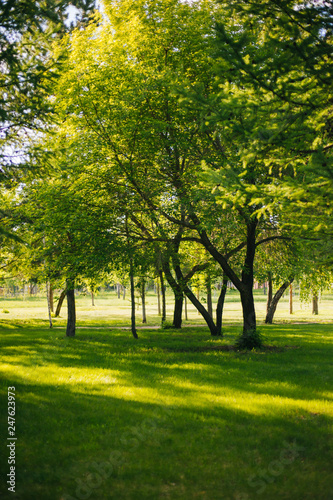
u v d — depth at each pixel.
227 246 18.81
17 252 17.80
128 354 13.30
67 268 15.38
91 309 50.75
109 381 9.24
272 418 6.82
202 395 8.18
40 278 17.52
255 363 11.81
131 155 14.03
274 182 7.24
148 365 11.31
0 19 6.40
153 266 16.34
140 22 13.90
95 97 13.48
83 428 6.27
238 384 9.13
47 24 6.91
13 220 15.03
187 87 6.40
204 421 6.68
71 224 13.92
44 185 14.06
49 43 7.26
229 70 5.76
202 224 12.97
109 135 13.76
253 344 14.73
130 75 13.41
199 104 6.36
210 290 23.91
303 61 5.31
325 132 7.14
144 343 16.55
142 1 13.86
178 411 7.13
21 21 6.55
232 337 19.05
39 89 7.37
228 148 11.95
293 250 16.20
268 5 5.32
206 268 19.72
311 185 5.49
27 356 12.42
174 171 14.52
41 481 4.64
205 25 12.34
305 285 23.27
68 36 13.64
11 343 15.66
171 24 13.39
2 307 53.25
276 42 5.30
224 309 49.78
